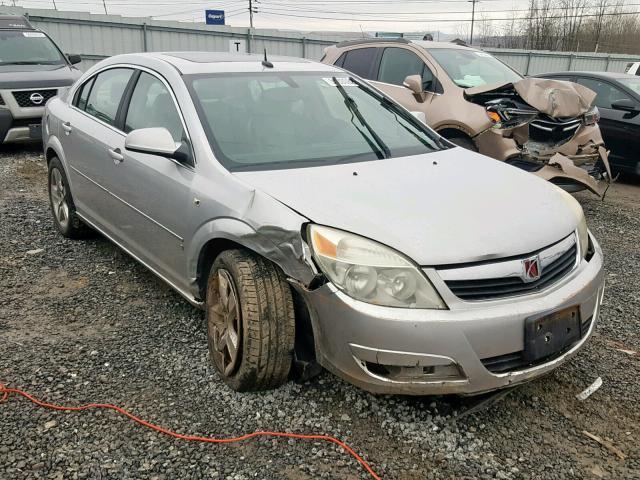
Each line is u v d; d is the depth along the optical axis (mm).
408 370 2602
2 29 10617
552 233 2902
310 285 2676
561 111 6566
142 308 4090
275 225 2779
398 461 2643
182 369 3320
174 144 3410
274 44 24062
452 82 7031
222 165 3258
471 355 2549
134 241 4086
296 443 2734
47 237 5496
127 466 2562
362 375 2633
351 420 2898
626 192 8602
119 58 4707
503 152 6328
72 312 4008
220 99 3684
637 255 5617
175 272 3609
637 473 2613
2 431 2764
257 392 3102
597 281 3039
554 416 2992
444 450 2715
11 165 8672
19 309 4031
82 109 4965
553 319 2711
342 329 2609
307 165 3352
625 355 3619
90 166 4555
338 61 8719
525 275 2697
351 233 2652
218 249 3281
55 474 2502
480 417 2961
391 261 2564
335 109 3998
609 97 9047
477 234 2707
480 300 2609
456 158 3742
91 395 3059
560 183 6215
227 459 2621
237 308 2934
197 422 2859
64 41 20359
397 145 3820
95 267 4805
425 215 2795
